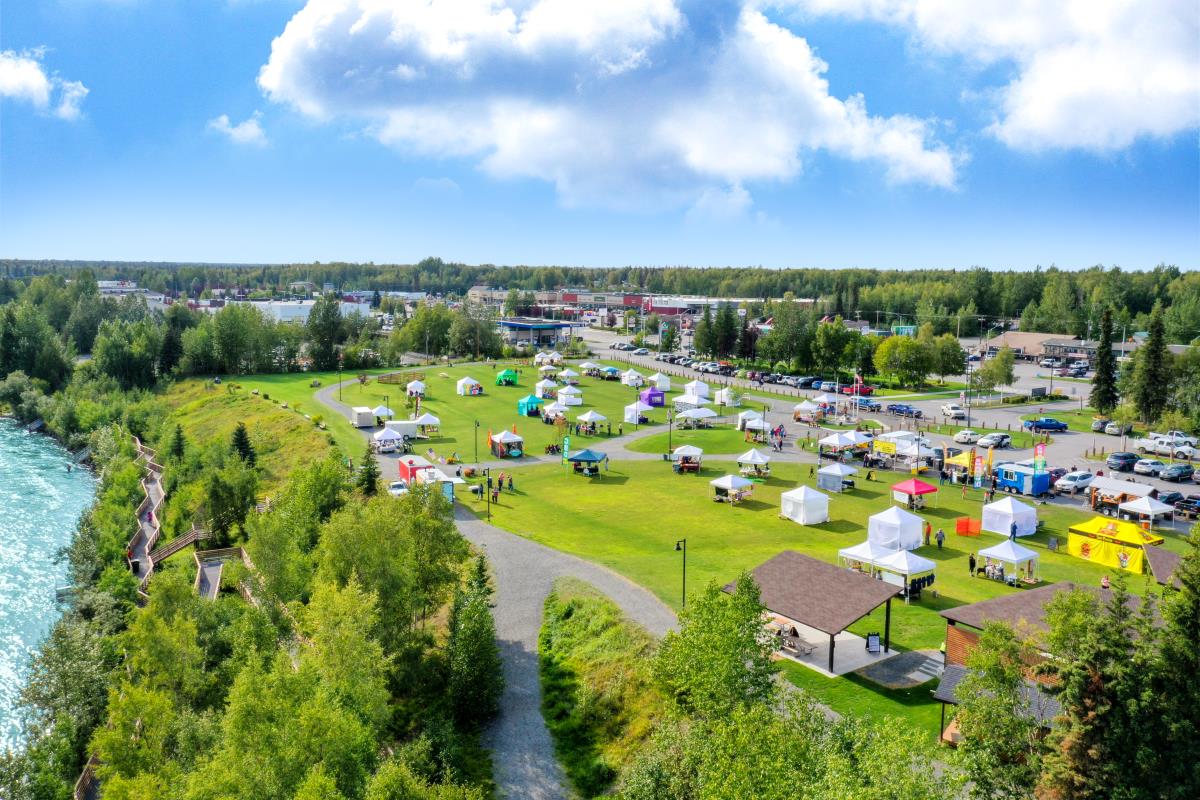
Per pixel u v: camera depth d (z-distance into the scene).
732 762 29.08
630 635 49.50
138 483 102.56
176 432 118.06
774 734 29.28
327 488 76.50
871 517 64.75
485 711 45.97
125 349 170.12
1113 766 27.89
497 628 54.06
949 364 162.62
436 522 56.28
